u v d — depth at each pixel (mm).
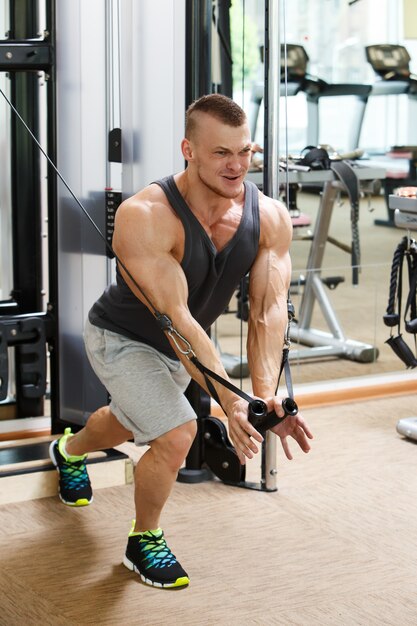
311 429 4059
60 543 3004
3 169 3859
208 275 2619
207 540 3018
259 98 5273
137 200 2547
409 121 7414
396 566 2842
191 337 2477
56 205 3494
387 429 4070
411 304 3783
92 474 3420
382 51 6473
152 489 2697
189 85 3387
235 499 3340
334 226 6418
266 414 2400
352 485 3467
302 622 2529
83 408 3584
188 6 3352
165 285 2496
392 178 6531
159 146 3441
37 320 3533
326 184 5004
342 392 4477
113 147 3412
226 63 3654
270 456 3375
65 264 3531
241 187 2523
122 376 2717
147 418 2670
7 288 3969
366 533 3068
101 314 2811
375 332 5070
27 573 2811
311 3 6684
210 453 3494
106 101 3404
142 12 3336
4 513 3221
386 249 6074
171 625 2520
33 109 3797
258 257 2672
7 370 3484
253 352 2639
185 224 2535
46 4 3357
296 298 5012
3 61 3326
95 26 3369
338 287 5172
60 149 3451
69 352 3596
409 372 4762
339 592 2693
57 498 3348
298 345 5012
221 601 2645
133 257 2516
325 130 6984
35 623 2525
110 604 2631
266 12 3178
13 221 3863
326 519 3176
